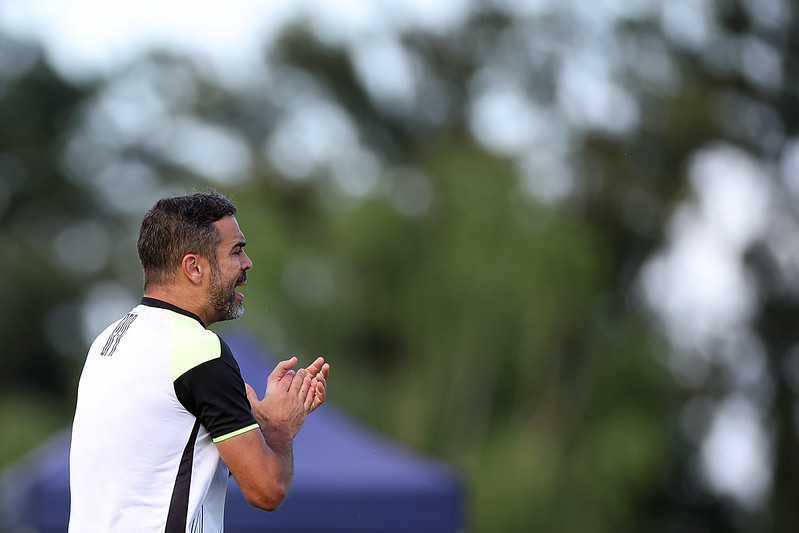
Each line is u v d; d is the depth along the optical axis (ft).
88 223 447.83
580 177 260.01
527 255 197.26
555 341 199.21
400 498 75.77
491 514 181.78
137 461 31.68
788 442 264.72
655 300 245.24
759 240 274.16
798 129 285.84
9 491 81.56
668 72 279.90
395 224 202.39
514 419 195.11
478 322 196.24
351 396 196.54
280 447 33.47
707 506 253.44
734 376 258.78
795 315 270.67
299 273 203.21
